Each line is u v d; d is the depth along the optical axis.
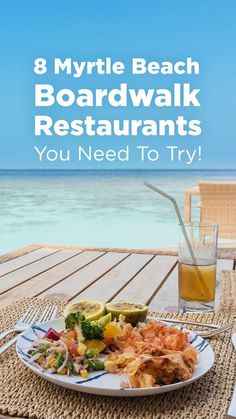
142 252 1.88
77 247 2.01
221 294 1.26
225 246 3.91
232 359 0.83
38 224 11.34
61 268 1.58
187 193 4.48
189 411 0.68
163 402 0.70
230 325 0.94
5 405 0.69
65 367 0.74
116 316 0.93
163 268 1.57
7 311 1.09
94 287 1.34
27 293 1.29
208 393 0.72
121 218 11.82
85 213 12.51
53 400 0.70
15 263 1.67
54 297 1.24
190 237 1.12
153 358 0.71
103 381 0.73
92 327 0.80
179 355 0.74
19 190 15.49
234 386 0.74
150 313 1.08
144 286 1.34
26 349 0.82
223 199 3.91
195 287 1.11
